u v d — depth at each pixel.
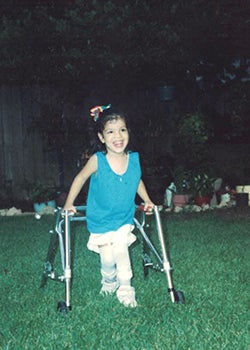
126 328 3.70
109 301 4.26
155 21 10.88
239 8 11.06
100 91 11.40
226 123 12.19
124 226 4.45
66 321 3.87
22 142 11.19
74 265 5.71
